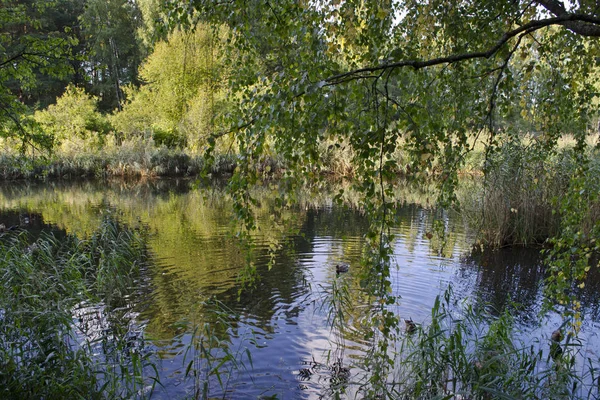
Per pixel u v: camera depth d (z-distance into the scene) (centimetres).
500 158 957
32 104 3984
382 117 264
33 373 403
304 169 288
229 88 387
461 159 426
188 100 2762
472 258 915
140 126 2991
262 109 261
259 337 556
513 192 1020
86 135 2756
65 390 404
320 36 358
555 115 461
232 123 287
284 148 281
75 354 482
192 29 388
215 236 1100
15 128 855
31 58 820
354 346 533
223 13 374
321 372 475
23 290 561
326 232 1150
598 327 600
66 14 4159
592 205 846
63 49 862
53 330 491
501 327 495
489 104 418
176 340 550
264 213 1359
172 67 2803
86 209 1546
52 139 916
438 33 489
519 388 420
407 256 921
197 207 1588
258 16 373
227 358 443
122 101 4194
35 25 865
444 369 447
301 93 253
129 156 2567
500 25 421
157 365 491
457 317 613
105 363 446
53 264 694
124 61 4706
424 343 471
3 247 644
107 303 667
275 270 826
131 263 852
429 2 429
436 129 279
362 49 426
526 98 472
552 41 441
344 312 633
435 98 418
